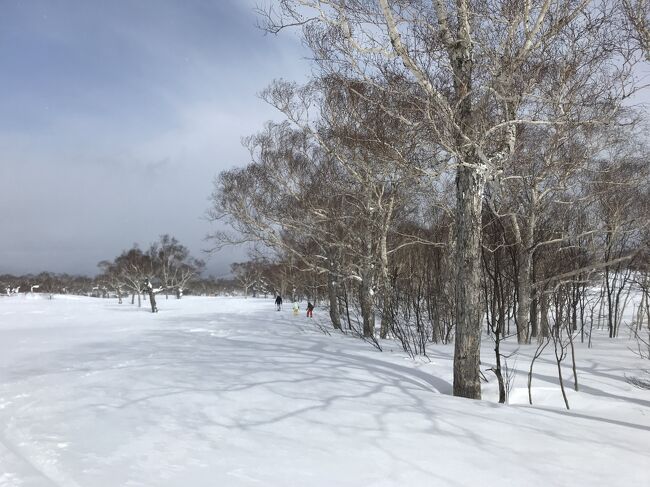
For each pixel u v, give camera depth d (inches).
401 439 198.4
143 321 1118.4
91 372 362.6
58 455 177.8
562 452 189.6
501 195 526.0
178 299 2942.9
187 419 223.5
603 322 1007.0
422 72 327.9
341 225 773.9
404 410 245.6
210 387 290.7
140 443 190.2
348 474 161.0
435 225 660.7
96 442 192.2
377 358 436.1
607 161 641.6
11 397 285.0
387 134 434.3
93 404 255.6
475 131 315.3
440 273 633.6
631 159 640.4
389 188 685.3
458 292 316.5
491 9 330.3
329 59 393.1
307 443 191.2
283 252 994.7
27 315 1491.1
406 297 688.4
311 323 995.3
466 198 318.0
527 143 526.3
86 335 761.6
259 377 322.3
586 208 743.7
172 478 155.8
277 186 861.8
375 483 154.3
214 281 4672.7
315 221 783.7
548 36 327.0
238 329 844.6
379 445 190.4
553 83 404.2
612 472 170.7
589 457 185.2
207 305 2032.5
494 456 182.4
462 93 318.7
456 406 261.7
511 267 618.2
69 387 304.2
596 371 386.0
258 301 2490.2
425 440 198.1
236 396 267.4
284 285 2117.4
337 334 765.9
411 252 804.0
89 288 4463.6
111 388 295.4
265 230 871.1
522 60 321.1
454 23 328.5
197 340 626.5
